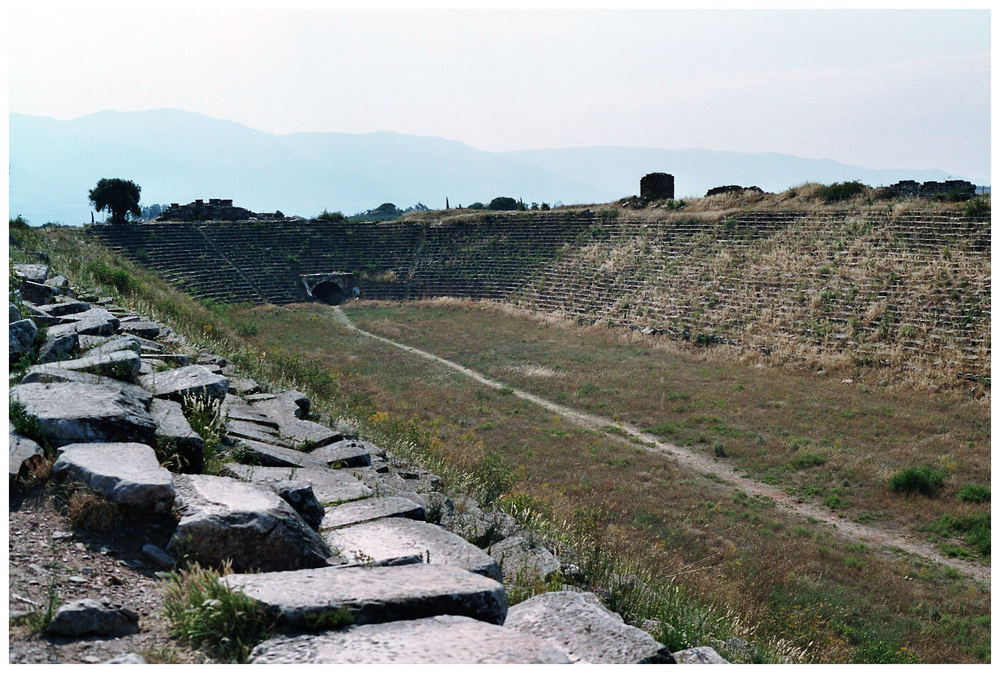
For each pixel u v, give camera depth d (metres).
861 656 12.93
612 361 46.22
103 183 74.00
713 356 46.41
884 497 24.08
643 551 16.50
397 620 4.94
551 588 7.79
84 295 19.16
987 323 39.12
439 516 9.70
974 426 31.19
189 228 76.12
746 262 55.03
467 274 73.38
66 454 6.51
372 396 36.19
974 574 18.72
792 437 30.38
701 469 27.39
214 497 6.23
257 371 19.84
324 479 8.68
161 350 13.73
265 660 4.27
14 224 42.22
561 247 70.44
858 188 58.97
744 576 17.27
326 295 77.94
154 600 5.16
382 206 154.12
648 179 77.56
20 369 9.50
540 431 31.44
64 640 4.46
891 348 40.84
